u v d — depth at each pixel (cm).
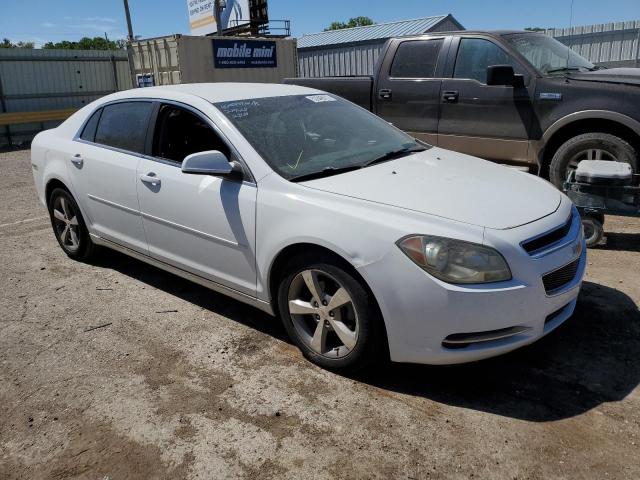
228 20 2427
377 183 322
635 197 454
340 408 288
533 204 310
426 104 675
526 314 276
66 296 440
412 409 285
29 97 1852
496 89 617
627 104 536
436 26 2308
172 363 336
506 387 301
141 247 421
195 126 382
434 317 272
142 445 268
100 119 462
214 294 433
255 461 254
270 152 346
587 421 271
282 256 324
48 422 287
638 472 238
